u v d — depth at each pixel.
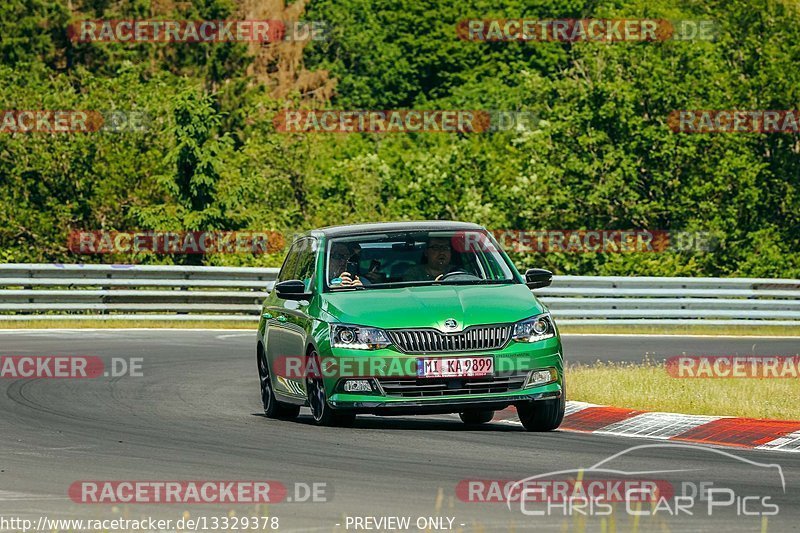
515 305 42.53
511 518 28.03
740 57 170.62
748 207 163.62
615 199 164.25
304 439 40.31
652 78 166.38
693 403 48.53
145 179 155.50
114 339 80.81
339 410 41.84
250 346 78.19
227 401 53.06
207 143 139.00
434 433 41.72
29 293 96.19
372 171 178.38
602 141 166.12
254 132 180.00
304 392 44.47
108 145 156.00
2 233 152.62
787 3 172.75
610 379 56.62
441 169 178.88
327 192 174.62
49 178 155.12
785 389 53.72
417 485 32.00
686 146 164.12
